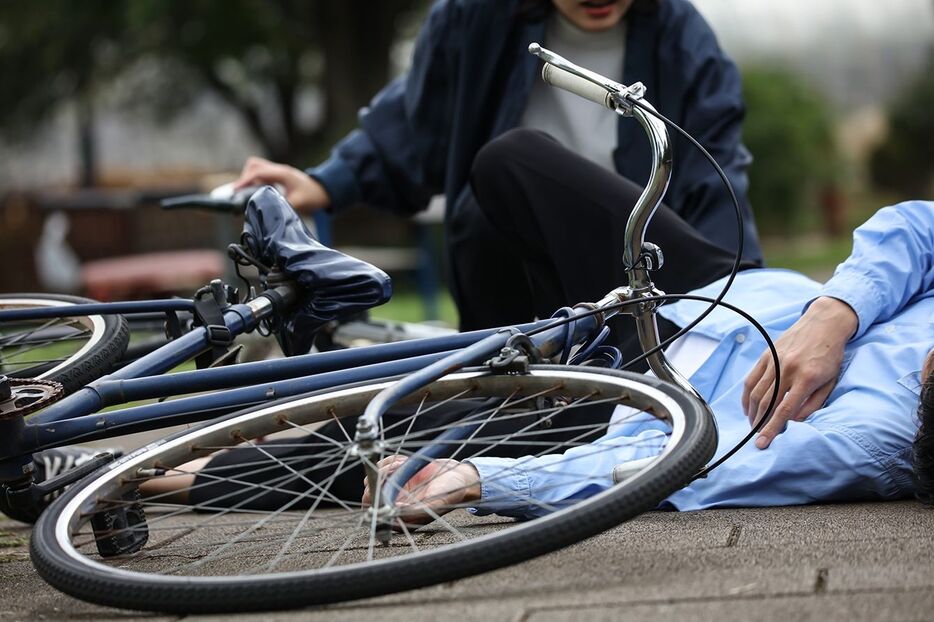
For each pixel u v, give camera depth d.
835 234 31.86
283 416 3.39
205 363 3.98
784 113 29.14
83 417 3.42
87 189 35.78
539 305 5.39
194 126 42.00
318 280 4.03
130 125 39.69
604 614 2.51
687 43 5.89
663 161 3.46
